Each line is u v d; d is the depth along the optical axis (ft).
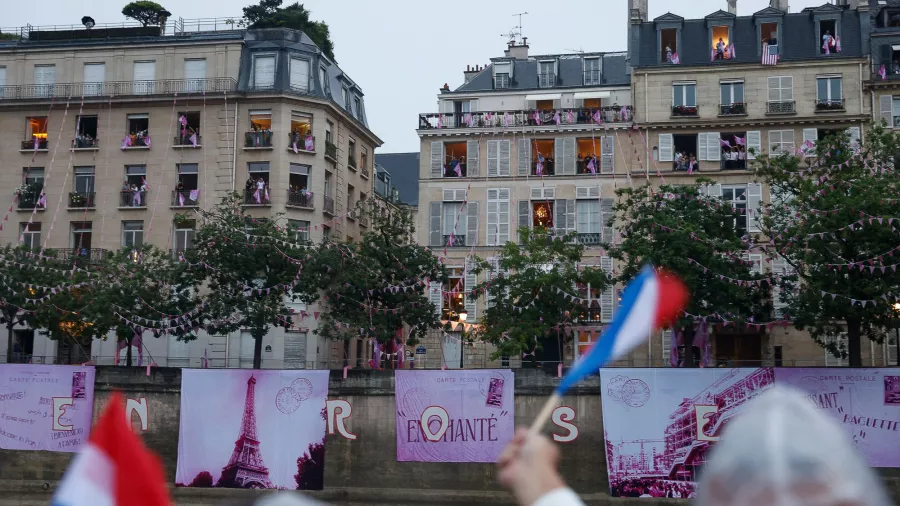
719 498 5.11
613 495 103.04
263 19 238.27
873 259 110.83
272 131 178.40
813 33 169.58
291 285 137.69
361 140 208.95
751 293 129.39
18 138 183.01
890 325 118.01
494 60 186.09
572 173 172.65
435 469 113.91
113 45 183.83
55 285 146.20
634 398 103.55
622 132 171.94
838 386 99.45
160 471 7.52
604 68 186.29
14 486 117.50
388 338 138.51
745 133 168.14
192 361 171.32
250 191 177.27
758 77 168.35
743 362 159.02
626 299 9.17
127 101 180.24
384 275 144.56
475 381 109.60
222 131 179.11
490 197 174.50
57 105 182.70
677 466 102.06
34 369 118.21
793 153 161.79
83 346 175.42
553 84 184.75
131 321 137.49
